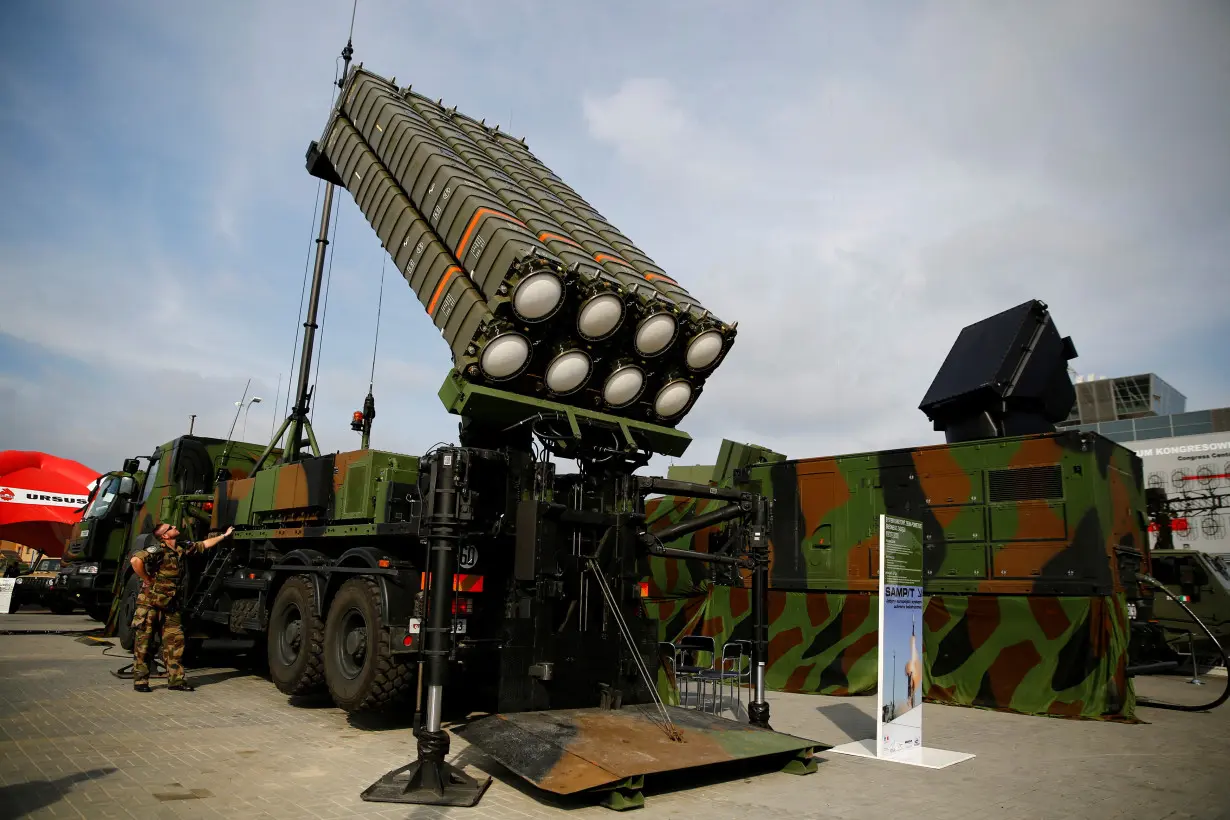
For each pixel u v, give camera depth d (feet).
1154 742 25.62
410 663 22.91
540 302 22.34
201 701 27.89
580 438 23.72
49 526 90.79
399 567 23.50
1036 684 31.27
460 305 23.68
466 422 24.35
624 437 25.07
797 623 38.29
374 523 25.27
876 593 37.11
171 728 22.89
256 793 16.58
